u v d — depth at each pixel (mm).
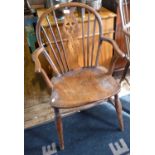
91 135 1342
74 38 1297
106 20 1441
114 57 1192
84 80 1222
